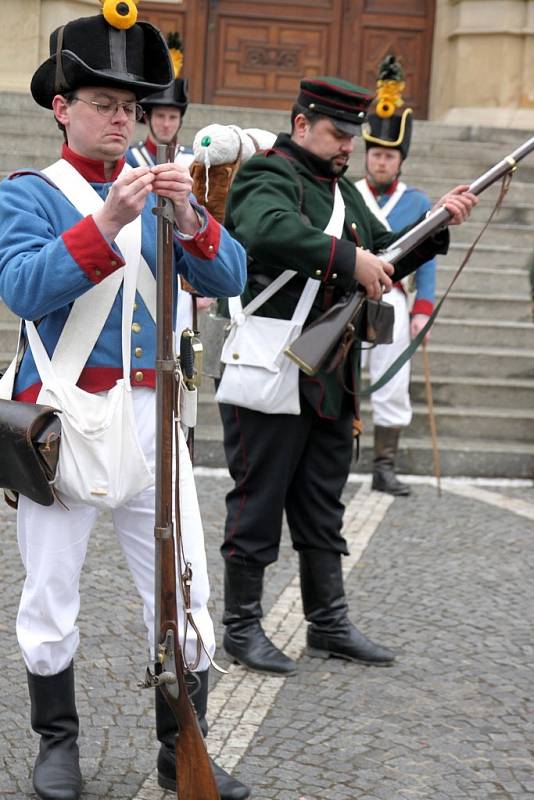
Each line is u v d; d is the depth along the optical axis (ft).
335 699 17.95
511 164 18.62
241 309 18.80
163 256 12.96
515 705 17.97
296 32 57.16
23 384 14.07
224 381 18.81
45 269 12.73
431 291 31.48
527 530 28.07
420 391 36.60
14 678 18.04
